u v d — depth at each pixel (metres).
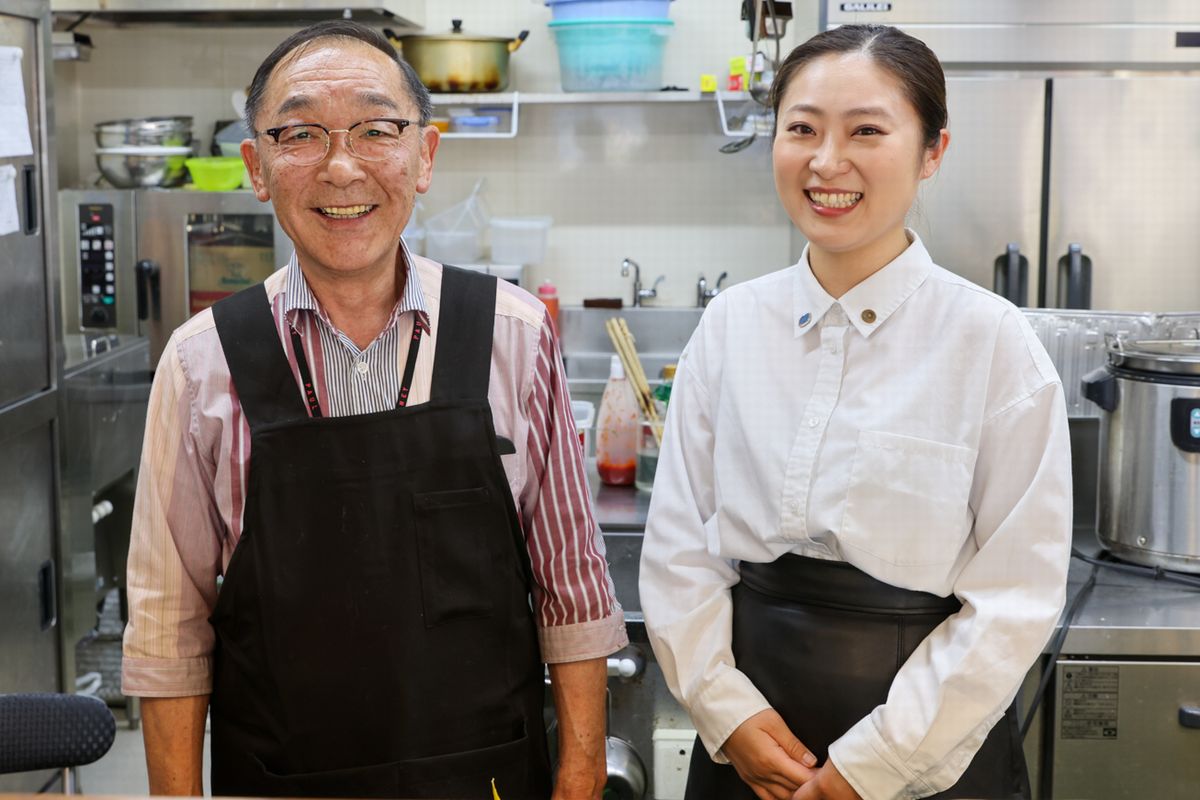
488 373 1.51
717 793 1.62
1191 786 1.93
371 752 1.47
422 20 4.16
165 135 3.92
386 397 1.49
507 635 1.52
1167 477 2.10
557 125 4.23
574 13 3.81
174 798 1.18
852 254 1.51
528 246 4.14
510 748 1.52
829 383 1.53
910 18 3.57
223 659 1.51
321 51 1.38
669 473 1.66
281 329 1.48
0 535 2.53
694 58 4.16
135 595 1.49
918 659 1.48
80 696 1.21
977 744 1.46
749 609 1.59
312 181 1.38
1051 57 3.58
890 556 1.47
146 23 3.98
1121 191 3.62
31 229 2.64
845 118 1.42
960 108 3.59
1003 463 1.47
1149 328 2.48
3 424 2.49
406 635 1.46
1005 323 1.48
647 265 4.30
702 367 1.65
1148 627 1.91
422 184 1.50
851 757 1.46
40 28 2.66
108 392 3.31
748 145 3.74
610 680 2.03
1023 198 3.63
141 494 1.49
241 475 1.46
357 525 1.45
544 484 1.55
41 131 2.67
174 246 3.84
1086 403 2.52
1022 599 1.45
